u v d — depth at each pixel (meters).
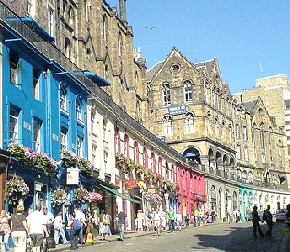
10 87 23.95
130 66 55.53
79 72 33.97
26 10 32.06
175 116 70.56
